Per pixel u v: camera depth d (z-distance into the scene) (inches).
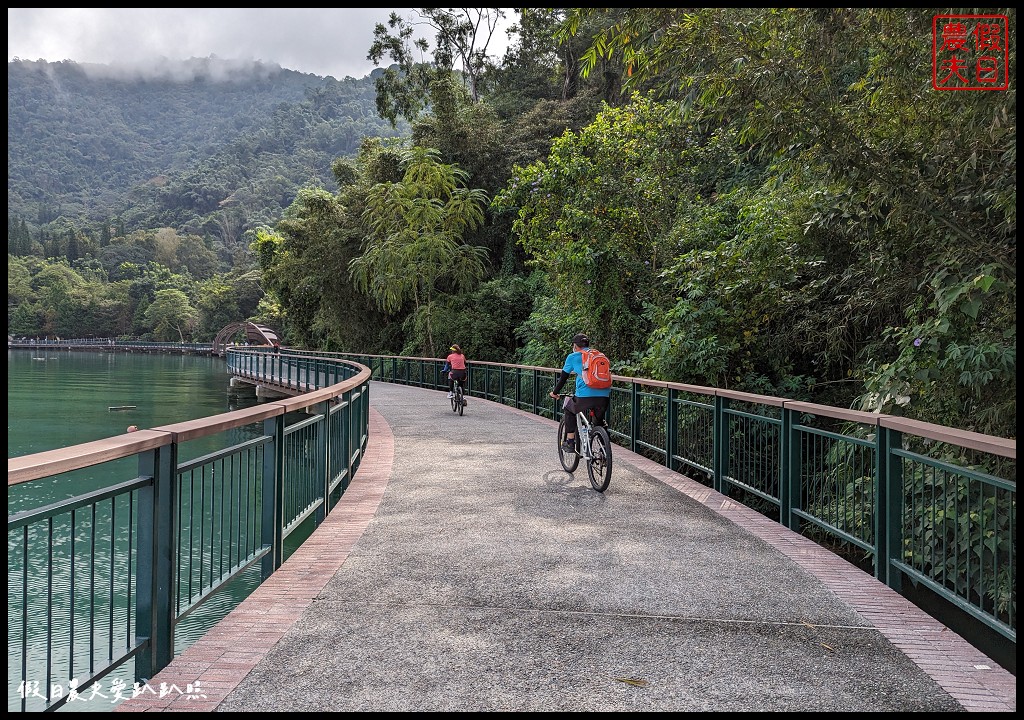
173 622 133.5
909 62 257.3
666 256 587.8
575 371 317.4
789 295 430.0
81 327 5861.2
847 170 270.1
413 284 1221.1
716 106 279.4
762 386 467.5
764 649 141.4
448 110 1288.1
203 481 148.7
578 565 197.9
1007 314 255.8
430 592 174.1
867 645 144.3
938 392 274.8
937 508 222.5
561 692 121.6
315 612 159.9
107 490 116.8
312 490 250.1
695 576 189.2
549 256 644.7
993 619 144.0
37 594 318.7
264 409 184.9
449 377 652.1
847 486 215.2
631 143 609.3
